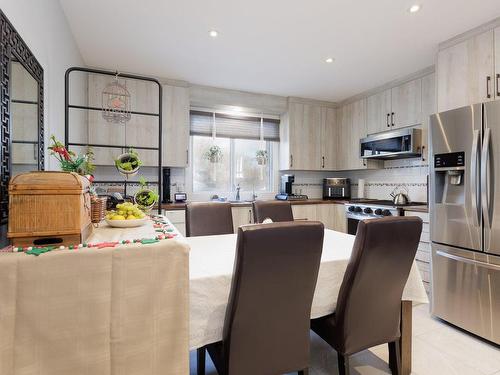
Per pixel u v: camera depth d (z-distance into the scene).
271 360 1.19
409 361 1.66
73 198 0.94
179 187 3.82
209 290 1.18
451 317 2.24
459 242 2.16
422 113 3.23
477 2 1.99
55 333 0.80
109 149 3.19
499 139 1.91
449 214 2.22
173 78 3.47
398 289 1.46
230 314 1.10
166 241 0.96
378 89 3.78
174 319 0.93
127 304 0.88
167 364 0.92
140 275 0.89
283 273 1.12
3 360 0.76
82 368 0.83
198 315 1.17
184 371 0.94
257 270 1.06
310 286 1.20
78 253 0.83
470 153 2.06
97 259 0.85
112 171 3.42
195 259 1.46
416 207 2.88
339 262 1.47
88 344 0.83
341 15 2.16
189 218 2.30
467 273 2.12
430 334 2.14
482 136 1.98
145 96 3.36
